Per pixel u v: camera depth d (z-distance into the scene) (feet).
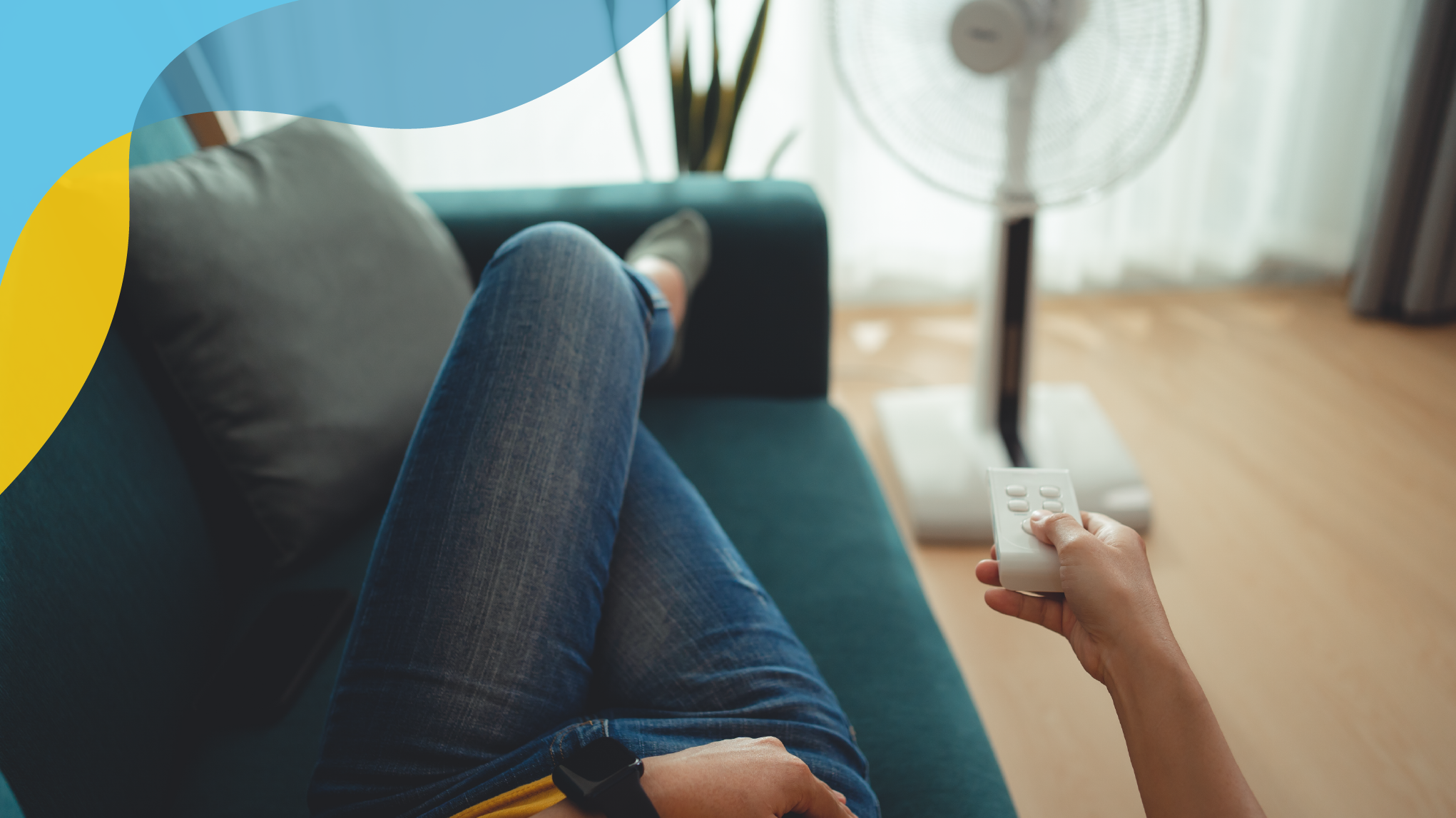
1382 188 6.45
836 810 1.91
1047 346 6.86
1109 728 3.83
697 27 6.50
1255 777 3.58
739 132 6.97
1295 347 6.62
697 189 4.34
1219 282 7.64
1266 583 4.50
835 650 2.90
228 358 2.91
